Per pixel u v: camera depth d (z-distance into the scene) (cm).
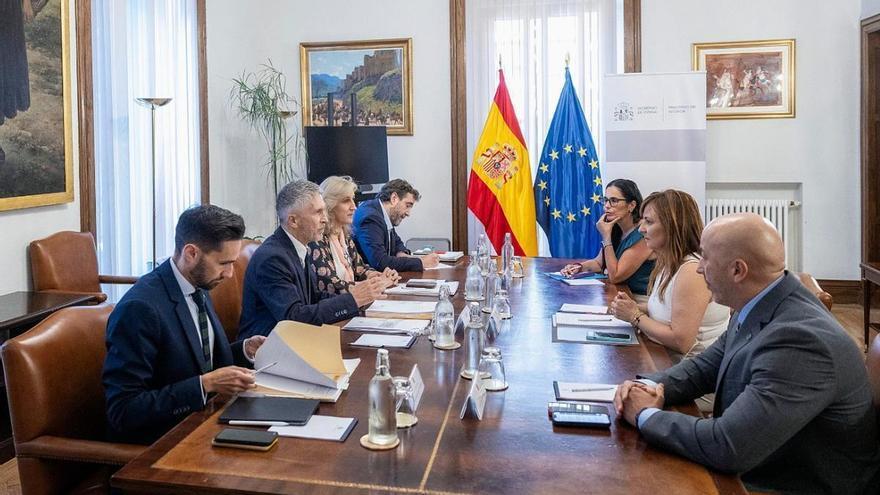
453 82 659
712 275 173
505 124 623
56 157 420
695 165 586
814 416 150
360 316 276
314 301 303
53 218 425
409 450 149
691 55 634
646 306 301
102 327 212
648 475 139
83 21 440
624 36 636
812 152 630
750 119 635
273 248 273
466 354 201
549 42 647
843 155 626
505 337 245
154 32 518
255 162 667
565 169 614
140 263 505
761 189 653
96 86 461
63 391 191
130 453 171
